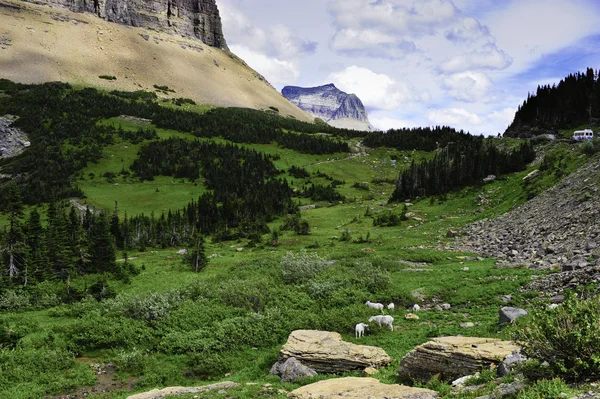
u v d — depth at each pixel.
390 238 75.19
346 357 22.33
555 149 115.38
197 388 21.84
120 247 101.38
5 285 55.00
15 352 30.81
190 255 72.88
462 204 94.44
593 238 42.03
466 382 15.58
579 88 166.38
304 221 109.69
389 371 20.64
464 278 41.91
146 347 32.47
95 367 29.64
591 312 12.36
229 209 137.38
